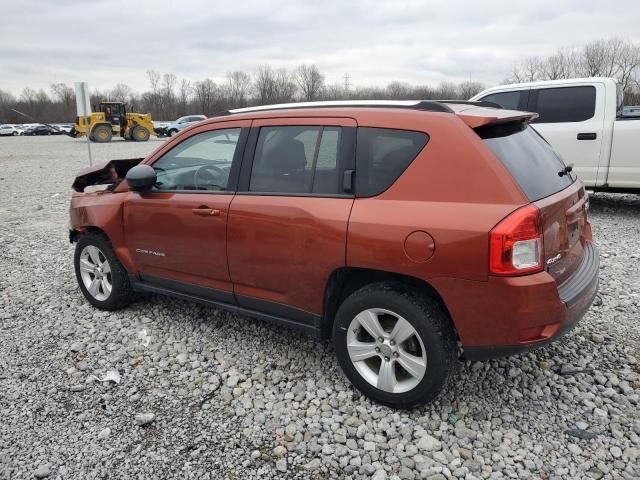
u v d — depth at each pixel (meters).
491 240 2.61
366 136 3.10
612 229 7.30
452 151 2.82
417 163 2.90
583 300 3.00
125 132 36.53
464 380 3.42
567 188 3.25
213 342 4.05
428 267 2.78
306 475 2.66
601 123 7.59
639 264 5.66
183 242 3.88
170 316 4.55
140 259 4.25
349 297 3.14
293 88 79.12
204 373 3.61
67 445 2.89
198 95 78.75
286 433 2.96
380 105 3.18
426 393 2.94
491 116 2.91
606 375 3.45
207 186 3.80
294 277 3.31
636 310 4.43
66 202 10.95
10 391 3.43
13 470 2.71
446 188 2.80
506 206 2.65
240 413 3.15
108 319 4.53
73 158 22.84
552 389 3.32
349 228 3.00
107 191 4.58
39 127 60.75
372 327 3.07
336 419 3.07
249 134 3.62
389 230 2.87
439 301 2.93
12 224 8.69
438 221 2.75
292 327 3.49
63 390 3.44
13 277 5.77
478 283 2.68
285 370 3.62
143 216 4.12
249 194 3.52
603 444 2.82
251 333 4.18
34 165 19.70
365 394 3.21
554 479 2.58
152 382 3.53
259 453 2.80
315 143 3.29
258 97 78.75
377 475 2.63
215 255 3.70
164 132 44.31
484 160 2.75
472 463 2.69
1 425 3.07
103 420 3.11
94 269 4.69
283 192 3.37
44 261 6.38
